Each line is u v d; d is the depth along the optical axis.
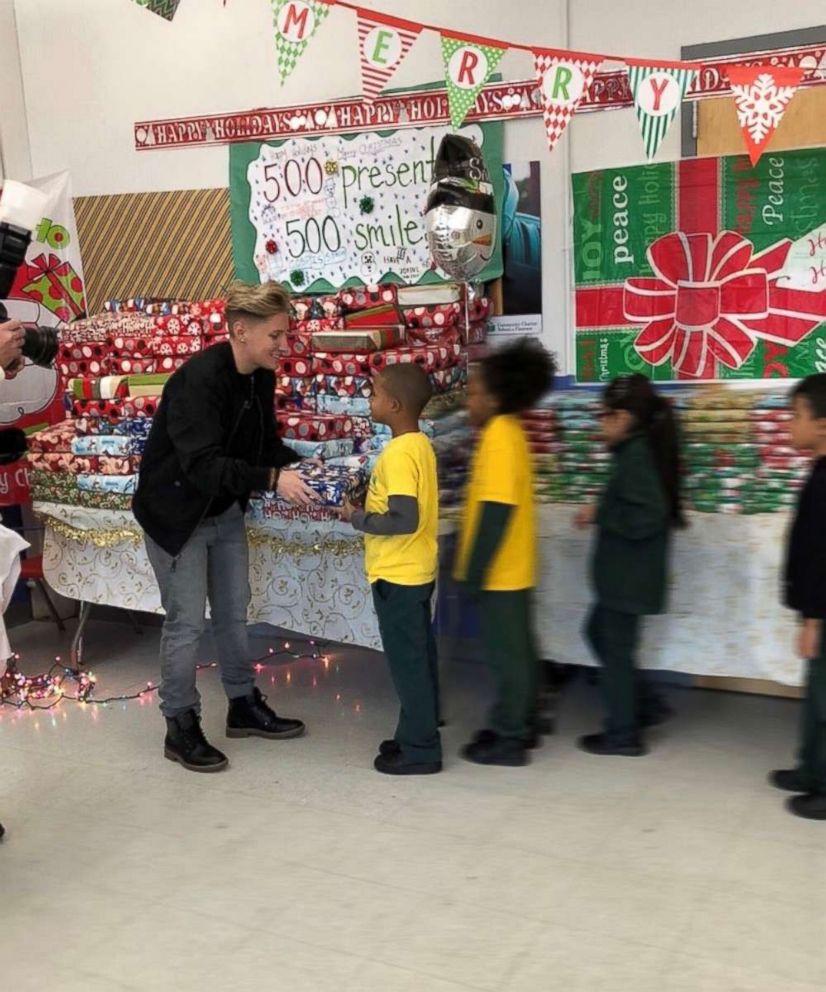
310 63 3.82
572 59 2.60
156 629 4.43
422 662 2.84
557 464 3.09
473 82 2.64
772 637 2.86
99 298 4.49
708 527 2.89
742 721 3.23
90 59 4.27
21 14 4.38
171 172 4.20
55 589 3.82
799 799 2.63
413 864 2.46
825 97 3.09
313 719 3.38
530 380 2.75
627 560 2.79
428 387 2.76
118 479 3.45
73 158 4.42
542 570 3.13
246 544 3.16
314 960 2.11
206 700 3.59
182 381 2.88
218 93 4.03
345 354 3.26
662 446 2.74
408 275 3.77
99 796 2.88
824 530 2.40
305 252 3.96
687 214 3.32
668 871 2.38
